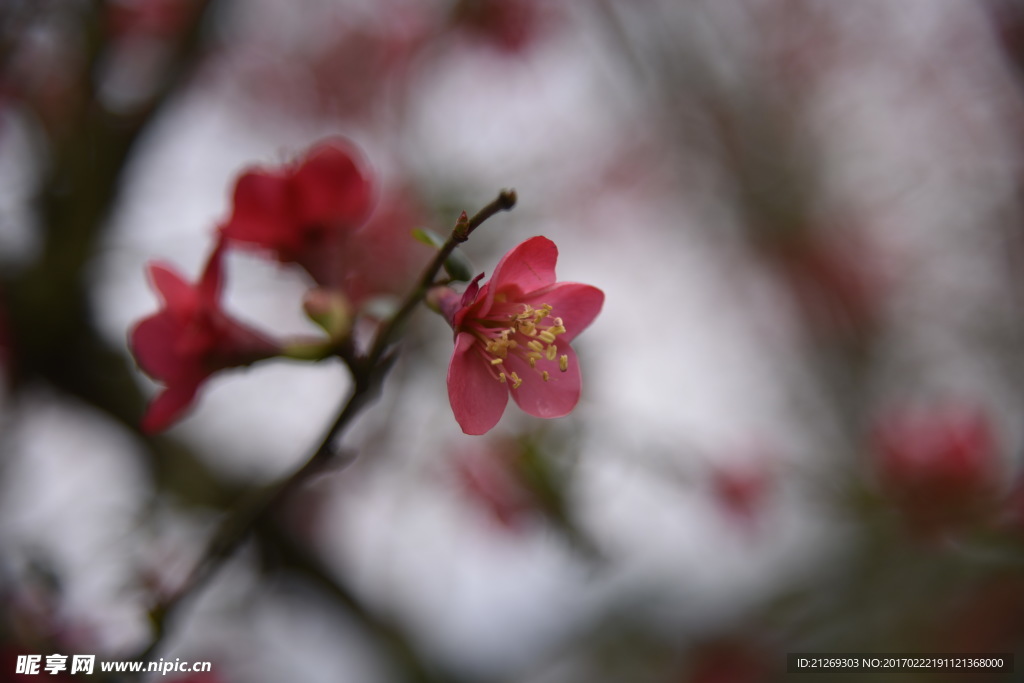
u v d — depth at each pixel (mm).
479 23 810
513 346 436
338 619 711
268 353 461
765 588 809
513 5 814
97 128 610
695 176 1197
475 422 435
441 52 811
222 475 651
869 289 1314
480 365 438
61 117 628
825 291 1338
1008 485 643
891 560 686
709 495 704
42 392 650
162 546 522
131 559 513
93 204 607
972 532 635
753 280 1312
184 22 658
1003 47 1196
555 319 440
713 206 1228
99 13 596
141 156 635
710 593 834
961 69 1228
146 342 458
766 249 1319
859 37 1257
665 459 614
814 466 785
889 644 653
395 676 689
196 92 751
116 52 649
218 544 448
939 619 636
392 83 807
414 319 617
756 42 1214
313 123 870
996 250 1203
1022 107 1202
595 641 793
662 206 1089
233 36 815
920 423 677
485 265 658
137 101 639
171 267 462
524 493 574
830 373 1263
